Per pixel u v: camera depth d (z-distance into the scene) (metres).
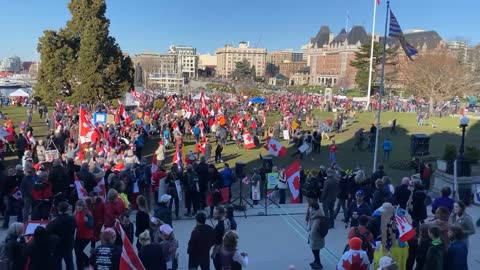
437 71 69.12
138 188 16.61
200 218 9.62
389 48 96.38
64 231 9.54
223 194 17.19
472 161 23.02
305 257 12.63
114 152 24.08
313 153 33.66
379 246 9.60
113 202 11.17
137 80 178.75
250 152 33.81
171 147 34.56
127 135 32.50
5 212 14.20
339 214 16.72
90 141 23.31
